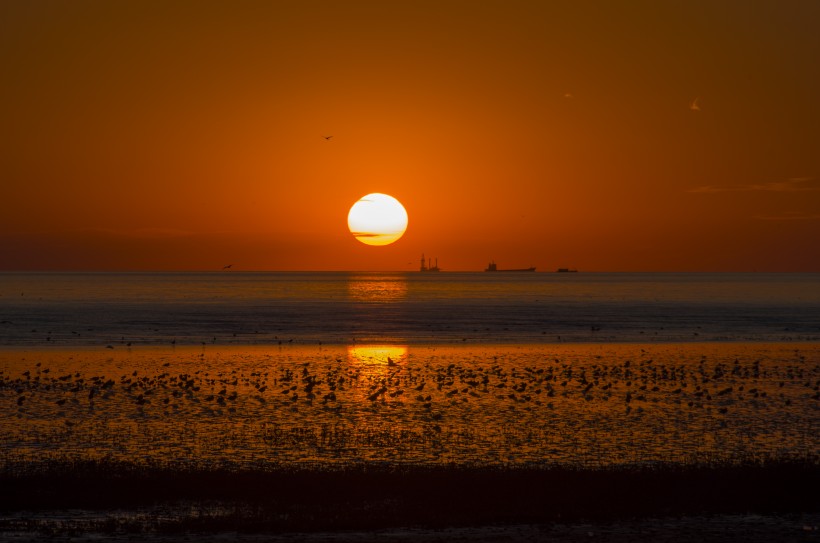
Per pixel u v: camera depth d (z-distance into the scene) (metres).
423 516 80.75
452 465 102.62
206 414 142.75
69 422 134.12
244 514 81.75
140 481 92.62
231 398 159.25
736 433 128.50
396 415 142.88
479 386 176.88
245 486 90.94
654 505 84.69
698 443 121.12
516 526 79.00
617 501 86.00
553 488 90.50
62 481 92.38
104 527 77.50
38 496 87.25
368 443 119.38
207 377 193.50
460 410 148.25
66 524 78.56
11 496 87.12
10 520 79.88
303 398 160.62
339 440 121.19
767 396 165.88
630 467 102.81
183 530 77.00
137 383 174.62
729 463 104.94
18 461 106.25
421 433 127.00
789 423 136.88
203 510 83.56
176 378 183.38
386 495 88.12
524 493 88.75
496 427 132.25
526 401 158.62
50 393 163.50
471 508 83.81
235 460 108.19
